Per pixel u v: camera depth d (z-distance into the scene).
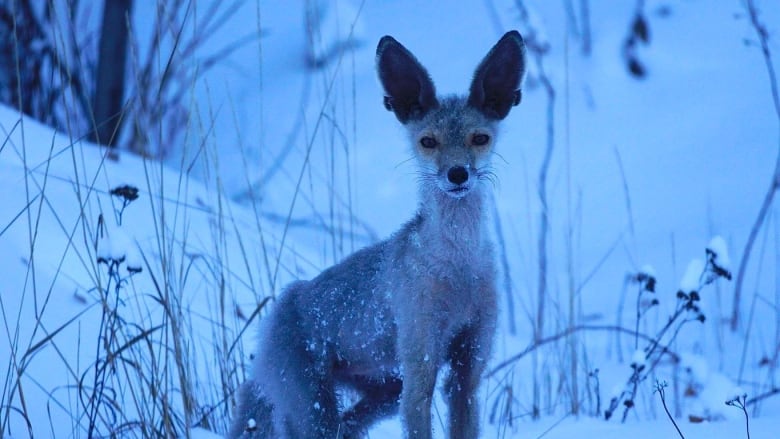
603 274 15.13
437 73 20.59
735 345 12.82
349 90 20.55
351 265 8.45
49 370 9.36
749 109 18.53
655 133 18.48
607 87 19.72
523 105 19.44
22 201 11.70
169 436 8.11
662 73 19.89
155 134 18.66
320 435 8.31
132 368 9.65
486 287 7.82
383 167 18.55
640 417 10.33
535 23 19.12
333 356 8.54
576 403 10.11
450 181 7.57
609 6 21.62
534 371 10.94
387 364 8.30
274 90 21.16
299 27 22.86
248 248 12.98
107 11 16.66
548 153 15.67
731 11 21.00
